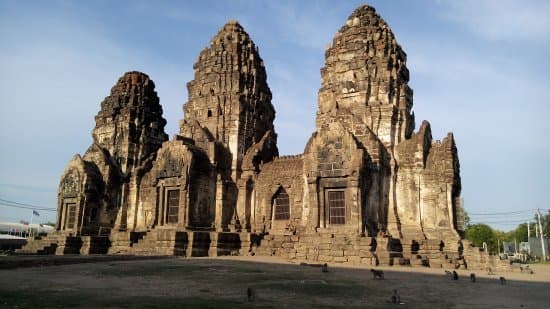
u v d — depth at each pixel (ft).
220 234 135.64
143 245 140.15
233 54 169.78
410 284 70.08
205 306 45.88
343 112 136.98
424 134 133.90
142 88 187.32
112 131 179.73
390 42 146.61
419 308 48.01
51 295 52.44
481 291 64.28
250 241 139.44
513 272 108.68
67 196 167.53
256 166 156.35
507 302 53.47
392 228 126.31
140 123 181.06
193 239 131.54
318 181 130.31
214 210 150.82
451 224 122.62
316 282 68.54
